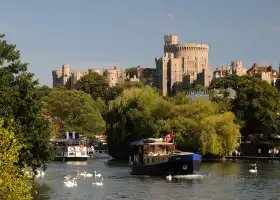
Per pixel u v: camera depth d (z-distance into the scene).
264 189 120.38
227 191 117.50
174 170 147.50
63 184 130.25
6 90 93.69
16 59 99.69
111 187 124.81
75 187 125.00
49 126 106.19
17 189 55.72
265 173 155.62
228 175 149.75
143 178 144.75
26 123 99.25
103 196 111.06
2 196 54.84
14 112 95.94
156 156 151.75
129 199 107.12
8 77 96.25
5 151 54.22
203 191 117.62
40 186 126.19
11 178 55.75
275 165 186.75
